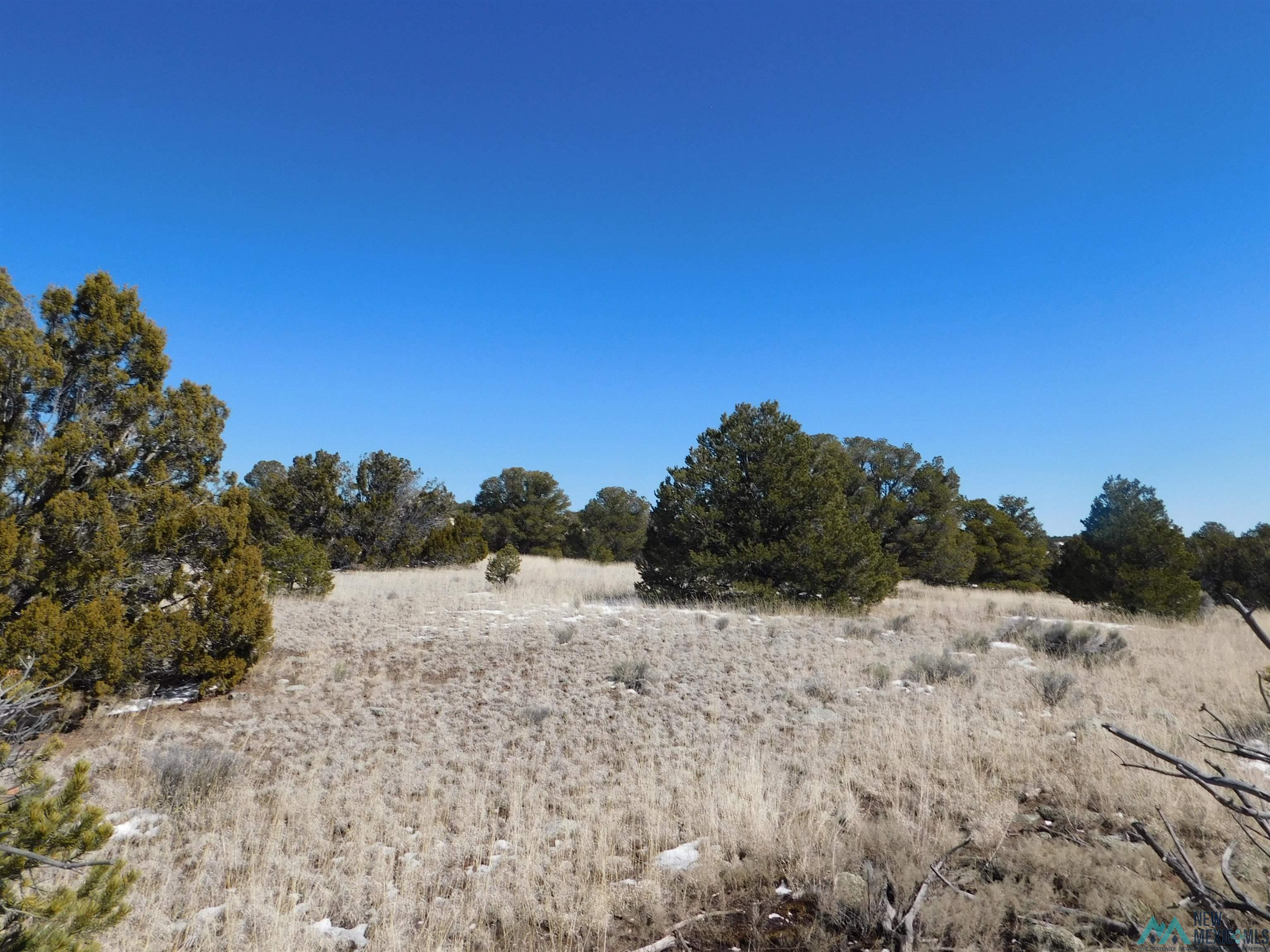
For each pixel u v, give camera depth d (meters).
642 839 5.45
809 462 20.05
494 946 4.11
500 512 54.97
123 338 10.58
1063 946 3.64
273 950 3.97
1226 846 4.71
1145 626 17.75
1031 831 5.22
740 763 6.77
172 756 6.89
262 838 5.66
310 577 19.47
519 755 7.39
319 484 31.70
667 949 3.98
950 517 30.88
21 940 3.04
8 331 9.28
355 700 9.98
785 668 11.39
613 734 8.22
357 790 6.58
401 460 34.25
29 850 3.22
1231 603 2.28
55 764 7.46
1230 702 8.73
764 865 4.78
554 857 5.14
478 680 10.96
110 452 10.38
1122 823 5.29
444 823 5.86
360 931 4.32
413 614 16.64
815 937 3.94
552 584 23.36
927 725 7.76
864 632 14.54
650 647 12.93
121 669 9.20
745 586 17.95
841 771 6.68
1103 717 8.23
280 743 8.12
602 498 52.47
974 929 3.84
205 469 11.54
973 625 16.91
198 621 10.29
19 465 9.06
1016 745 7.12
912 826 5.21
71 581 9.32
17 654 8.51
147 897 4.70
